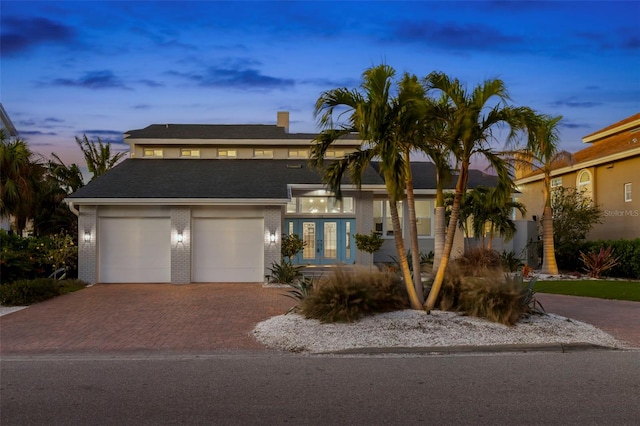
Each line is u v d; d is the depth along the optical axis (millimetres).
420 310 10617
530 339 9039
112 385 6746
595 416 5516
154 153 24516
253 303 13938
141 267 18812
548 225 21625
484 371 7355
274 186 19844
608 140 30812
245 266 18953
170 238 18828
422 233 23047
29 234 27062
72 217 26453
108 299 14727
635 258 20250
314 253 21750
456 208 10523
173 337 9836
